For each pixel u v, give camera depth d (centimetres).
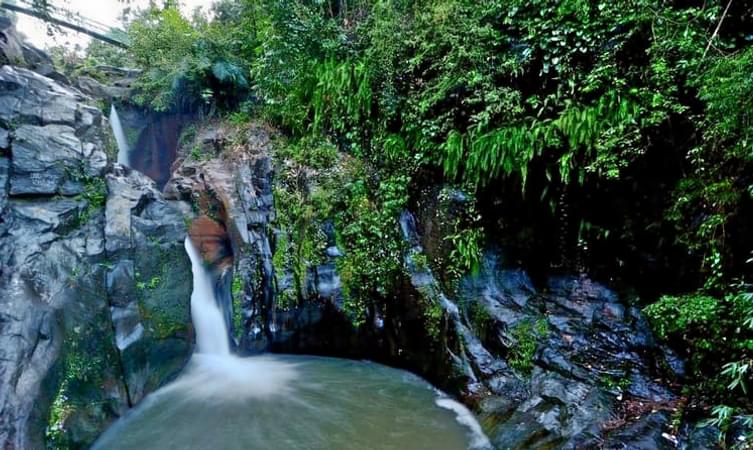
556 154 482
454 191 579
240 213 698
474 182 557
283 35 702
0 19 700
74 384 416
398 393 525
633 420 364
